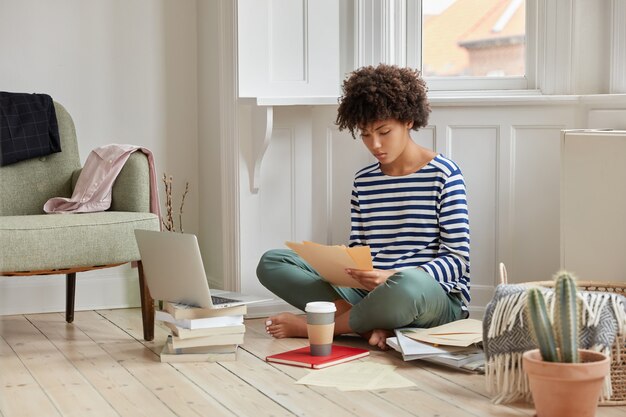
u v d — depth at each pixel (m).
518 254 3.45
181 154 4.03
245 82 3.54
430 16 3.64
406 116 3.00
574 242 2.82
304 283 3.12
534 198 3.42
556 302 1.99
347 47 3.67
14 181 3.44
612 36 3.31
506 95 3.52
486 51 3.60
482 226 3.48
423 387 2.44
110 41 3.88
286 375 2.58
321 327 2.72
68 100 3.83
